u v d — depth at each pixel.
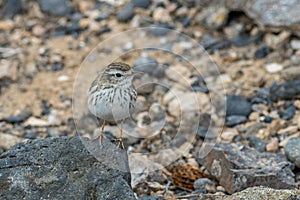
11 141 12.38
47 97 14.19
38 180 8.84
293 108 13.20
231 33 15.71
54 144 9.33
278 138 12.41
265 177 10.47
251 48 15.27
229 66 14.84
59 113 13.69
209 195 9.68
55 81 14.70
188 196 10.10
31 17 16.73
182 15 16.39
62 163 9.04
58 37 16.17
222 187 10.92
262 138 12.48
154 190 10.97
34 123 13.35
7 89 14.46
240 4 15.54
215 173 11.15
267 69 14.57
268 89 13.92
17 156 9.16
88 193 8.69
